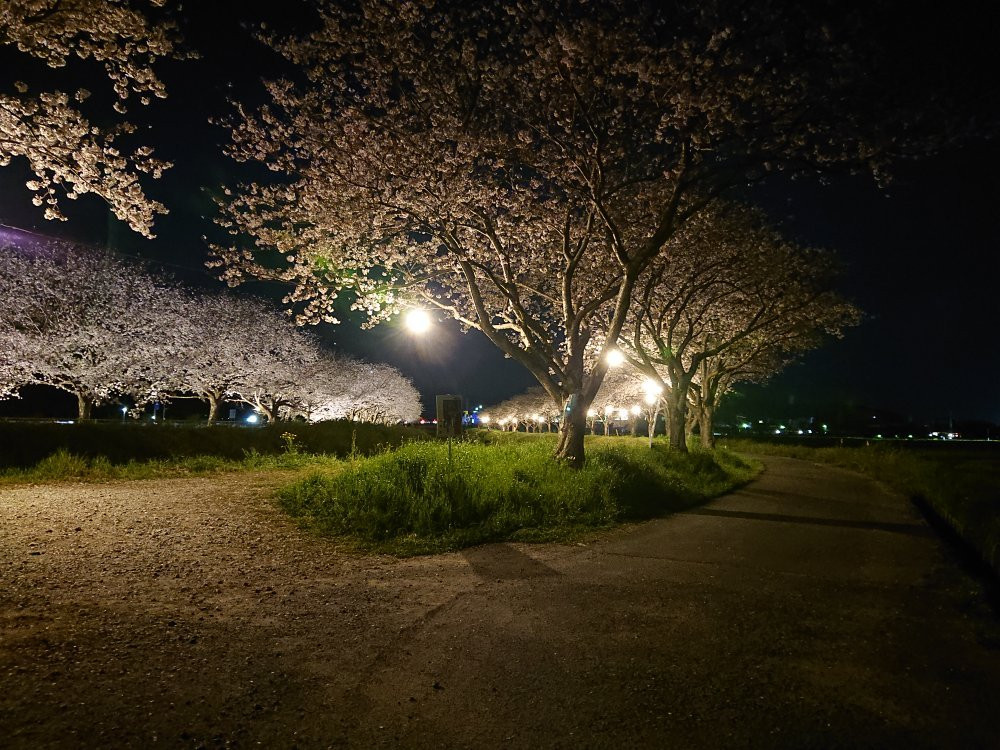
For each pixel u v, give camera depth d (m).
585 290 20.06
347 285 15.30
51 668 4.10
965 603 6.24
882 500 15.54
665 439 43.34
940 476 18.86
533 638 5.06
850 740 3.53
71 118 8.56
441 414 11.57
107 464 15.06
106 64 8.73
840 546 9.18
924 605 6.18
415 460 11.80
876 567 7.86
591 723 3.69
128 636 4.76
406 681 4.23
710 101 11.17
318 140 13.11
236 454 20.75
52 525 8.43
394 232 14.60
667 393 23.78
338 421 26.86
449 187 13.25
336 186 13.05
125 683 3.98
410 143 12.71
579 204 15.39
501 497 10.43
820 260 22.28
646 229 17.73
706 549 8.69
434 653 4.72
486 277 16.67
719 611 5.84
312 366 45.62
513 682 4.24
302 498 10.48
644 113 12.46
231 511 10.05
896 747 3.47
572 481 11.84
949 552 8.96
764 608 5.96
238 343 37.28
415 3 11.42
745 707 3.92
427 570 7.17
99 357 28.00
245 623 5.21
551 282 20.16
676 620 5.55
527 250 17.77
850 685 4.27
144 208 9.47
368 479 10.59
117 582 6.09
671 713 3.83
